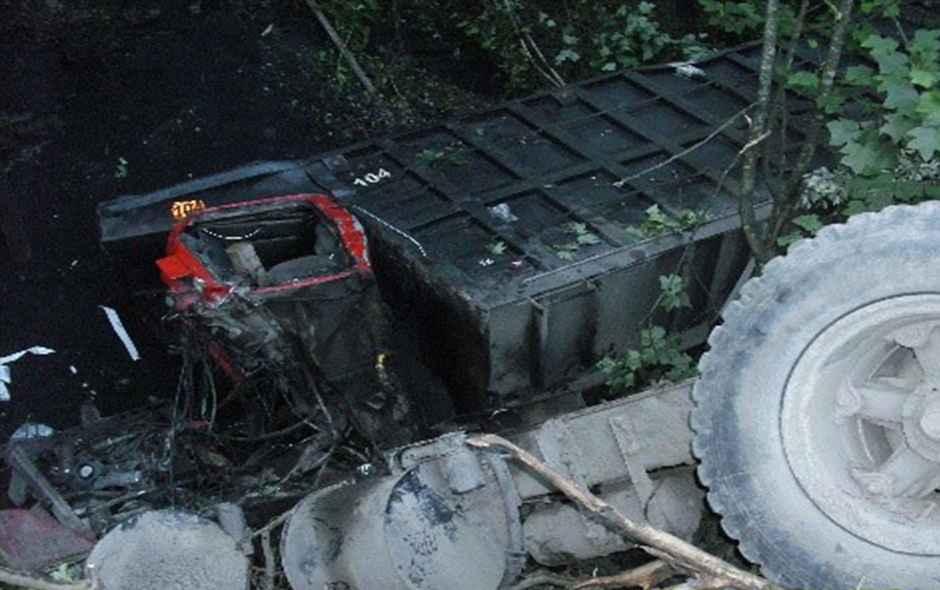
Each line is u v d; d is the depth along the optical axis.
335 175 6.61
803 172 5.61
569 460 4.39
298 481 5.41
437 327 6.05
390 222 6.22
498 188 6.47
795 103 6.86
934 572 3.77
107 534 4.18
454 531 4.18
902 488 3.82
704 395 3.86
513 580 4.38
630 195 6.39
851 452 3.89
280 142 8.64
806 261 3.79
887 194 4.99
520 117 7.04
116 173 8.22
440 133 6.96
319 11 9.20
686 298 5.94
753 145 5.26
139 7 8.98
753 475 3.82
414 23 9.58
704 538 4.64
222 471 5.43
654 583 4.19
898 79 4.66
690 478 4.43
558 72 9.09
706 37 8.62
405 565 4.08
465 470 4.21
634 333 6.21
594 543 4.46
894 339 3.78
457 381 6.16
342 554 4.19
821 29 7.05
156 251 6.24
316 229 5.98
